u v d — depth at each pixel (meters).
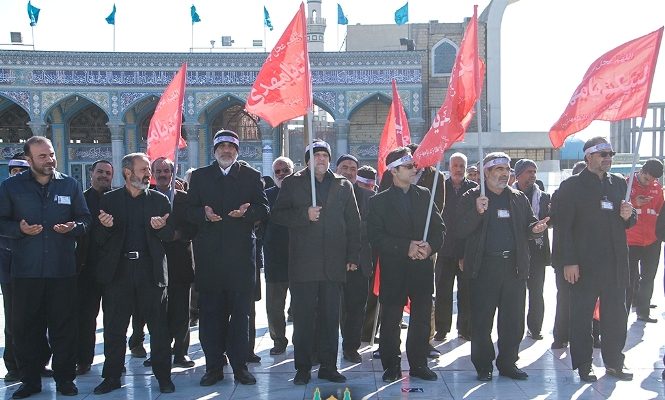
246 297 5.66
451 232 6.96
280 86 6.01
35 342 5.32
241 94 30.70
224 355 6.05
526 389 5.29
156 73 30.45
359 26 35.69
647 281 7.82
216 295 5.65
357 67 30.88
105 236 5.44
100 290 6.08
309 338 5.59
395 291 5.52
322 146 5.79
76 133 33.03
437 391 5.26
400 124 7.93
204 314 5.65
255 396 5.22
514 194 5.74
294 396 5.20
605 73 6.00
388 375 5.57
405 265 5.54
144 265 5.45
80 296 5.97
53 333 5.33
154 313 5.43
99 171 6.26
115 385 5.45
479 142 5.59
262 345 7.14
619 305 5.58
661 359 6.14
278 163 7.39
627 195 5.62
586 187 5.66
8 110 32.56
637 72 5.80
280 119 6.02
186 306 6.31
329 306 5.60
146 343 7.34
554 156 32.06
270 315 6.74
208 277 5.58
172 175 6.54
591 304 5.55
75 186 5.49
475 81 5.73
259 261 7.24
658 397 5.05
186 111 30.83
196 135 31.03
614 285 5.57
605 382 5.45
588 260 5.57
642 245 7.69
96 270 5.52
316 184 5.73
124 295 5.42
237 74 30.72
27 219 5.22
